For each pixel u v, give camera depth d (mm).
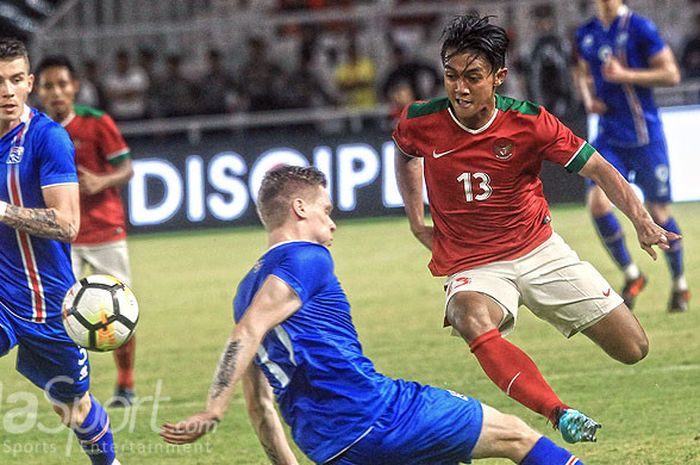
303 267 10266
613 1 24031
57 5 55531
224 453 15594
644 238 13367
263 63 43188
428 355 21172
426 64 41156
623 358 14414
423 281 29031
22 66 13094
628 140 24188
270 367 10430
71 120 20172
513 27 44719
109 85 44469
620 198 13594
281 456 11305
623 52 24031
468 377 19281
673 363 19375
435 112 13844
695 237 32281
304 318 10352
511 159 13648
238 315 10625
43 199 13406
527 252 14062
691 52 41719
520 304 14492
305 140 38906
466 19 13117
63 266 13500
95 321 12617
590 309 14102
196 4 49031
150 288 30516
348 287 28750
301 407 10375
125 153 20203
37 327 13336
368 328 23969
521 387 12469
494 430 10555
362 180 38812
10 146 13258
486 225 13992
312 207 10750
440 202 14133
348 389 10328
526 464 10609
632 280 24031
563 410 12047
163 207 39312
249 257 34094
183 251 35938
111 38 47250
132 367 19094
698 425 15523
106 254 20203
